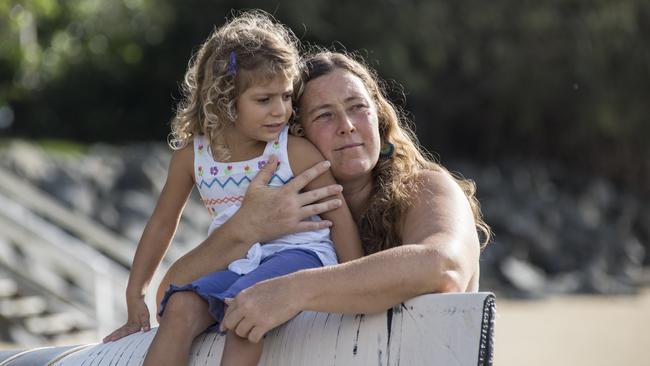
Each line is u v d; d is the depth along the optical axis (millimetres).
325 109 7289
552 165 51688
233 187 7402
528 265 40188
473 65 47750
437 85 49719
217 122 7371
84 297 23359
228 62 7250
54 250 21375
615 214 48438
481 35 48188
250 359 6445
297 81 7449
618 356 24516
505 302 34656
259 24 7828
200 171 7516
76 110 46969
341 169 7273
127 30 46219
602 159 52375
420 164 7656
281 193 7121
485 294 5867
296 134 7512
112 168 33062
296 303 6133
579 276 39188
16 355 7891
